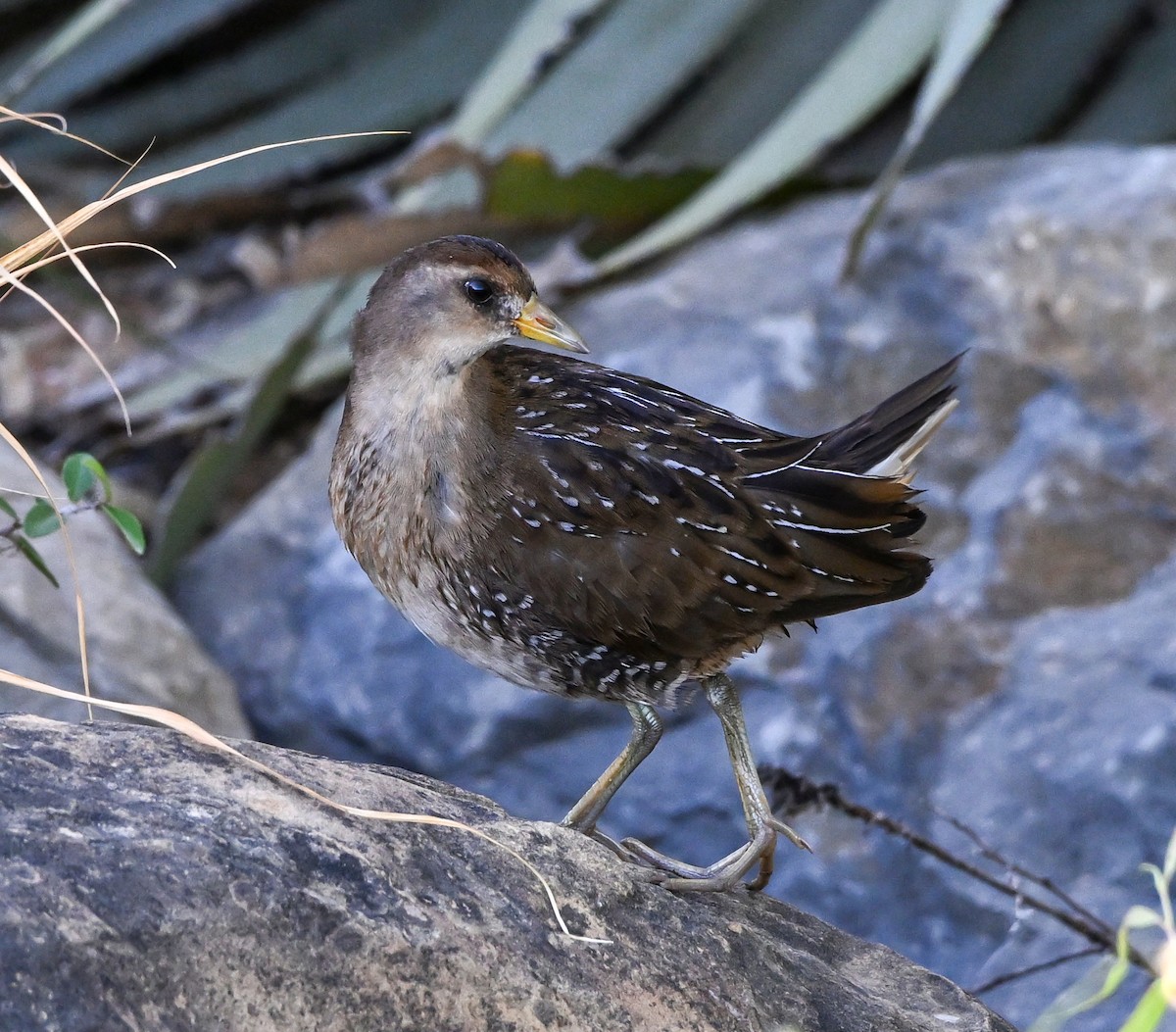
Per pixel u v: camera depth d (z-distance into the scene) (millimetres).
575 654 6395
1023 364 9742
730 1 12406
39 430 12664
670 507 6219
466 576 6312
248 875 4219
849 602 6379
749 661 8961
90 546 9648
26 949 3896
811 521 6293
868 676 8852
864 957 5688
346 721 9594
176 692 9219
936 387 6570
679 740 9031
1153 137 12969
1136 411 9531
